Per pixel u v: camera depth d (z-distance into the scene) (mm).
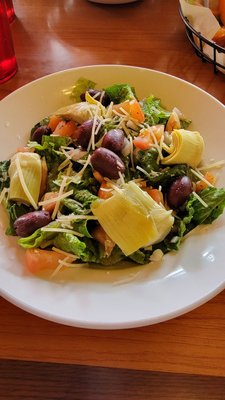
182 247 216
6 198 239
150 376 193
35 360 196
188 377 191
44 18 379
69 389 193
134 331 201
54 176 254
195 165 251
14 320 206
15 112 276
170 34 357
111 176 234
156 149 250
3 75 323
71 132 268
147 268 209
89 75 293
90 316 186
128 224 214
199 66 330
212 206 223
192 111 274
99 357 195
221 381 190
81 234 219
